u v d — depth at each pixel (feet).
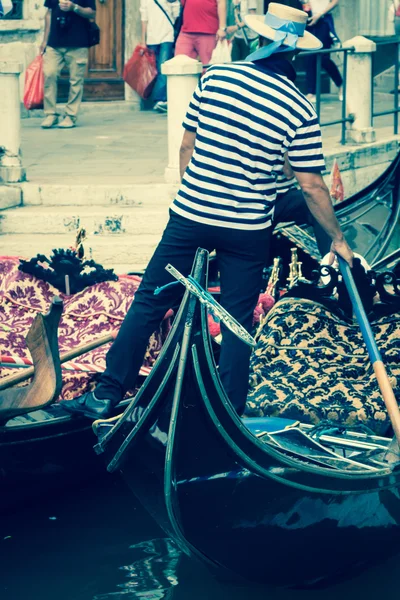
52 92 38.88
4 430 16.34
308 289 18.62
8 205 28.35
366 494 15.05
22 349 18.74
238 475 13.97
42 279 19.85
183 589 15.47
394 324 18.24
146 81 42.57
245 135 15.26
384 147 35.14
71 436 17.08
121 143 35.83
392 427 16.34
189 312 13.24
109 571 15.88
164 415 13.50
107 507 17.81
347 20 49.42
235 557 14.76
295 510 14.49
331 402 17.19
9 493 17.47
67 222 27.58
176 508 13.88
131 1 43.52
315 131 15.42
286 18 15.40
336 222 16.06
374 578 16.14
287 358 18.11
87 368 17.42
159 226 27.73
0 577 15.69
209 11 37.35
